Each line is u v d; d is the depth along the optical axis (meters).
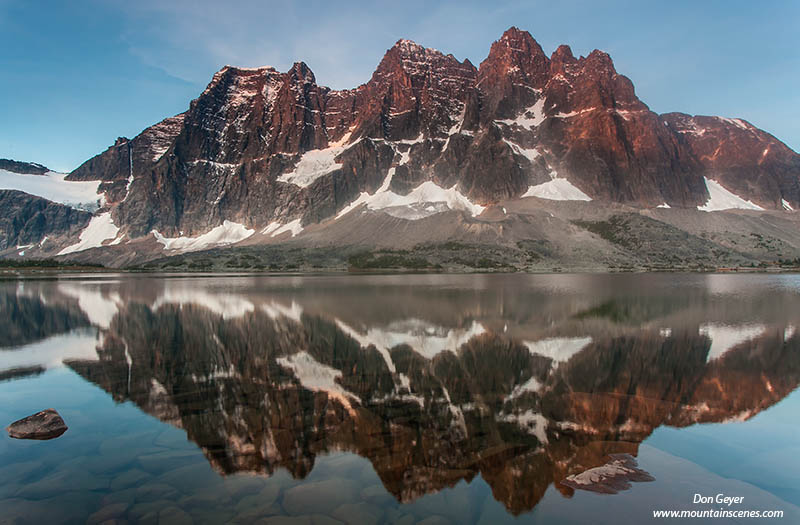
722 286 88.06
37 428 14.11
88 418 15.44
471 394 18.23
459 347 28.77
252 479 11.03
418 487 10.62
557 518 9.32
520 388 19.19
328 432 13.99
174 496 10.16
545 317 43.25
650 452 12.60
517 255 194.50
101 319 43.59
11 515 9.36
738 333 34.31
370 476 11.15
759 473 11.40
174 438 13.59
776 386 19.67
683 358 25.55
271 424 14.73
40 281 120.75
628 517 9.36
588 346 29.09
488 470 11.48
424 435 13.82
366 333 34.38
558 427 14.51
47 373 22.03
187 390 18.88
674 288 82.50
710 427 14.66
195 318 43.94
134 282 113.69
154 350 28.16
